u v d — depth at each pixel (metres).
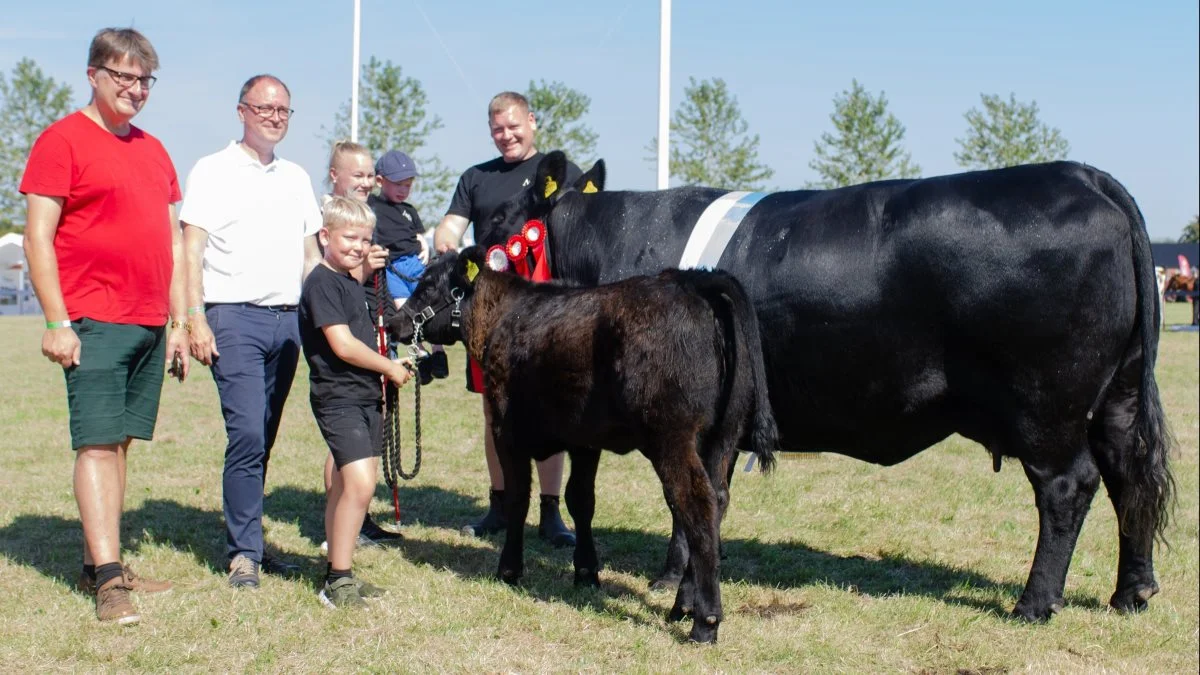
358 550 5.42
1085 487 4.29
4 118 38.97
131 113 4.43
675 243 4.95
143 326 4.50
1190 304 36.59
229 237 4.92
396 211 6.22
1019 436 4.28
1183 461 8.51
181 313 4.77
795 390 4.62
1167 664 4.03
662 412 4.00
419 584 4.79
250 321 4.95
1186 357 16.94
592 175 5.57
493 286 4.89
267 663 3.85
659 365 3.99
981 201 4.22
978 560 5.47
